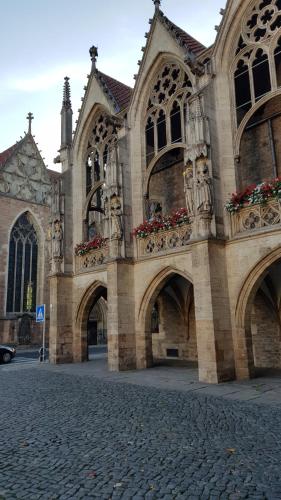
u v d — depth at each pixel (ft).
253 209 48.60
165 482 18.65
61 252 80.23
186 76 64.28
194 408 33.63
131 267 64.23
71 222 83.61
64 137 88.69
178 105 64.80
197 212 50.60
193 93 58.13
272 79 51.65
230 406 33.88
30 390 45.73
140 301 62.64
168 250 58.23
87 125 84.99
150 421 29.86
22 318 139.74
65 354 77.30
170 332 78.69
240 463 20.63
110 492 17.74
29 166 154.51
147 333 62.34
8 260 142.00
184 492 17.56
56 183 84.17
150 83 70.54
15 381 53.78
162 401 37.06
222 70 56.85
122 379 52.34
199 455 22.07
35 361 88.43
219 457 21.63
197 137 51.88
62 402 38.14
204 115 52.80
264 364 60.70
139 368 62.13
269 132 60.90
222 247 50.26
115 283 62.39
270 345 60.23
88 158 85.56
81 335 78.23
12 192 146.92
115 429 28.04
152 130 70.74
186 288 73.46
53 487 18.47
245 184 63.87
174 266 57.31
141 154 68.85
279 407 33.09
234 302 49.08
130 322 62.75
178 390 42.68
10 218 144.56
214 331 46.93
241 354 48.16
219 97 55.72
